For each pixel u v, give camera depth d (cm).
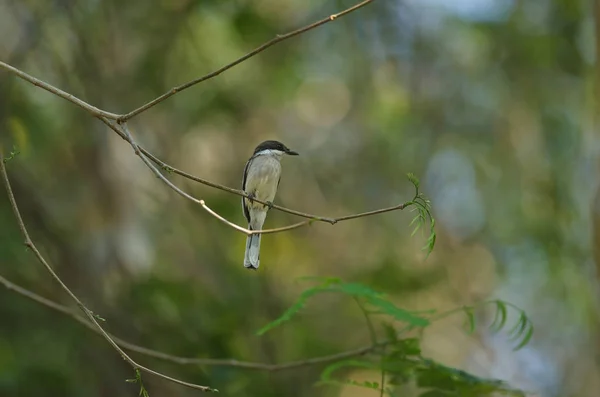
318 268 1797
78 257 1290
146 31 1471
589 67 1600
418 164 1781
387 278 1509
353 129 1828
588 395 1778
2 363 1162
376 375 1380
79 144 1403
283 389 1245
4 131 1283
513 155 1772
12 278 1200
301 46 1609
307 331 1351
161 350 1180
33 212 1266
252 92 1584
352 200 1828
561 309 1817
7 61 1334
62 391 1160
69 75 1399
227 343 1197
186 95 1500
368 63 1697
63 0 1387
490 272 1869
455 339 1864
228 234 1499
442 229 1852
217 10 1474
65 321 1205
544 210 1733
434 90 1755
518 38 1666
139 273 1406
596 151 1198
